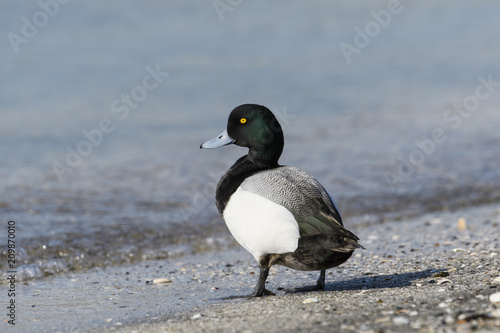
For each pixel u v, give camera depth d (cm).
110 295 779
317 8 3681
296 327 568
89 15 3206
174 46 2839
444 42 3297
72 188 1341
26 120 1881
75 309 715
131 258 995
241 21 3350
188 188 1372
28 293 797
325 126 1958
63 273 915
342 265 878
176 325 619
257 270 901
